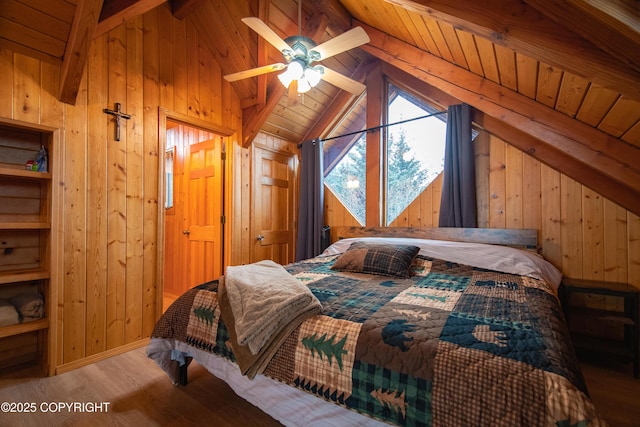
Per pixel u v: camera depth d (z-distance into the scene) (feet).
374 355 3.55
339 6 8.79
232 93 10.62
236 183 10.84
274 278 5.57
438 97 9.96
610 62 3.51
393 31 8.19
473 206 8.96
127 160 7.77
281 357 4.21
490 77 6.62
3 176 6.24
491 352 3.17
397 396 3.29
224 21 8.98
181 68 9.03
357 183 11.95
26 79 6.23
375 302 4.87
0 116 5.74
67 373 6.47
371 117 11.31
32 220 6.76
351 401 3.57
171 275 12.91
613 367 6.79
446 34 6.31
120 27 7.68
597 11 2.94
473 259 7.79
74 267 6.81
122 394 5.70
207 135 11.37
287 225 13.14
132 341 7.82
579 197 7.90
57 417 4.99
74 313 6.79
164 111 8.54
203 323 5.24
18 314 6.18
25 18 5.80
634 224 7.28
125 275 7.71
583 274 7.84
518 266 7.24
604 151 5.32
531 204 8.50
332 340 3.90
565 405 2.58
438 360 3.21
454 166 9.19
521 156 8.64
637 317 6.46
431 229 9.59
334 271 7.66
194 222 11.84
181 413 5.15
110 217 7.44
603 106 4.64
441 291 5.64
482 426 2.81
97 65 7.25
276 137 12.56
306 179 12.51
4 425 4.78
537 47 3.93
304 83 7.16
